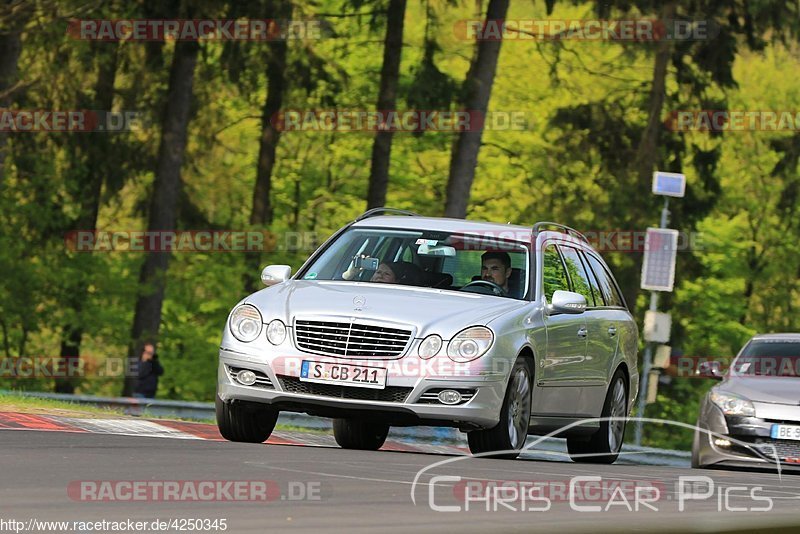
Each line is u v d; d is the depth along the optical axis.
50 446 25.39
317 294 34.03
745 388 46.25
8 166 111.75
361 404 32.28
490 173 141.75
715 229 148.00
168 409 67.31
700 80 115.56
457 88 104.25
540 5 113.75
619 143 115.81
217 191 128.25
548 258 37.56
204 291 122.75
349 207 141.38
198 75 117.50
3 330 115.44
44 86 108.50
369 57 129.25
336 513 14.81
